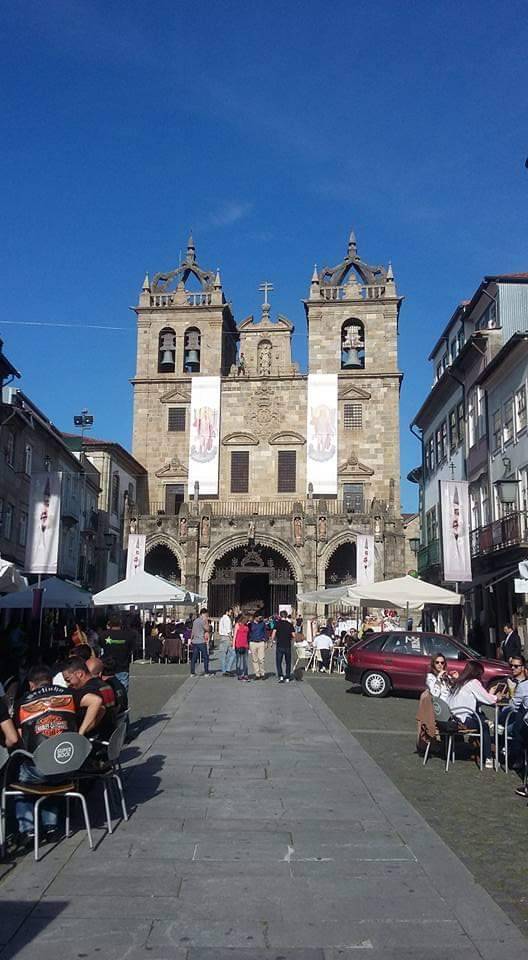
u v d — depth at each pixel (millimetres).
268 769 12875
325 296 70562
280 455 68250
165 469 68875
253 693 24969
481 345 38875
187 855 8375
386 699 24141
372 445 67562
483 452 39750
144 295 71875
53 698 9562
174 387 70062
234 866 8016
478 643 38719
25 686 12461
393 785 11844
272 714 19750
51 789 8758
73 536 54844
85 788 10391
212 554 63625
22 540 44156
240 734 16500
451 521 36719
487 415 38844
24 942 6199
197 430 68312
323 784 11828
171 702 22078
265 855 8375
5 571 17062
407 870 7918
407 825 9555
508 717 13500
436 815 10250
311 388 67938
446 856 8359
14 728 9141
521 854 8547
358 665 24906
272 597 67125
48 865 8031
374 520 62750
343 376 68562
